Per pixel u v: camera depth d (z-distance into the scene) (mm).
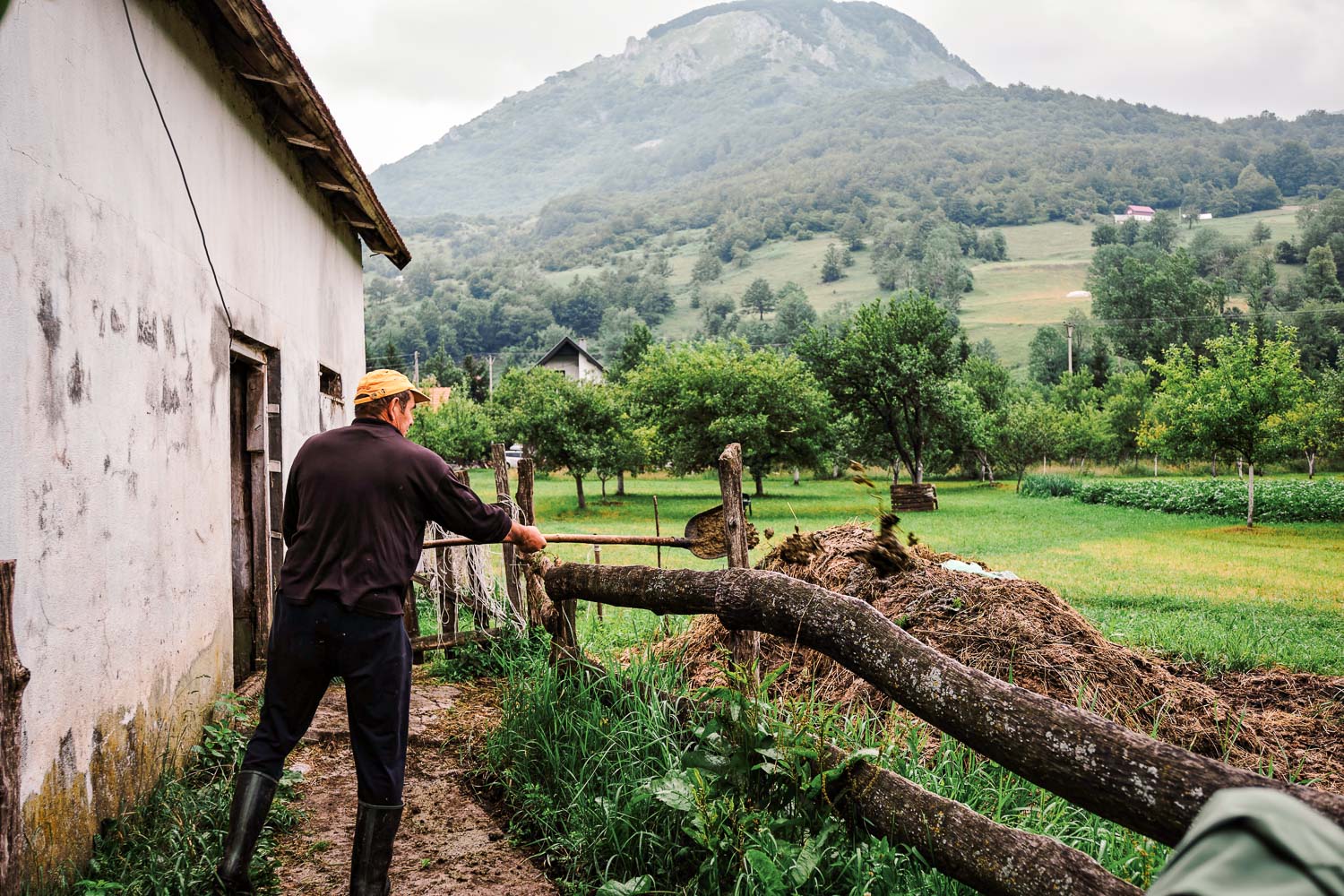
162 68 4793
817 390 39250
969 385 61500
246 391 6992
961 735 2637
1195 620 10602
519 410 37719
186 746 4734
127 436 4133
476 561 7066
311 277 8734
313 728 5336
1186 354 28016
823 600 3312
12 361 3109
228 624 5707
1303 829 737
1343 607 12070
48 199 3426
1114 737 2279
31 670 3143
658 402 42000
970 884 2746
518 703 4941
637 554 18984
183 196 5078
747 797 3447
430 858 3750
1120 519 28688
